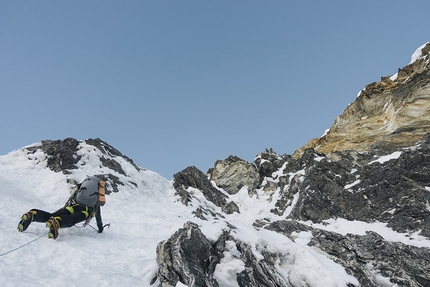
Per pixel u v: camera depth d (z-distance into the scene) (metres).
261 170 33.84
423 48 30.50
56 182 19.80
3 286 6.59
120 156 29.55
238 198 30.70
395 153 23.09
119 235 12.94
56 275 7.76
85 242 10.53
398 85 29.94
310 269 9.61
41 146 25.34
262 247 9.81
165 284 8.12
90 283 7.67
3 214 11.22
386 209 18.81
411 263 11.74
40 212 10.35
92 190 11.56
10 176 19.23
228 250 9.12
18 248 8.71
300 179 25.66
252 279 8.54
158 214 20.38
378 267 11.78
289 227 15.66
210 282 7.93
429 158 19.14
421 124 24.97
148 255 10.23
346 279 9.70
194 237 8.99
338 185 22.41
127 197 22.12
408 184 18.88
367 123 30.19
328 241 13.24
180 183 30.56
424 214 16.78
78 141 27.20
